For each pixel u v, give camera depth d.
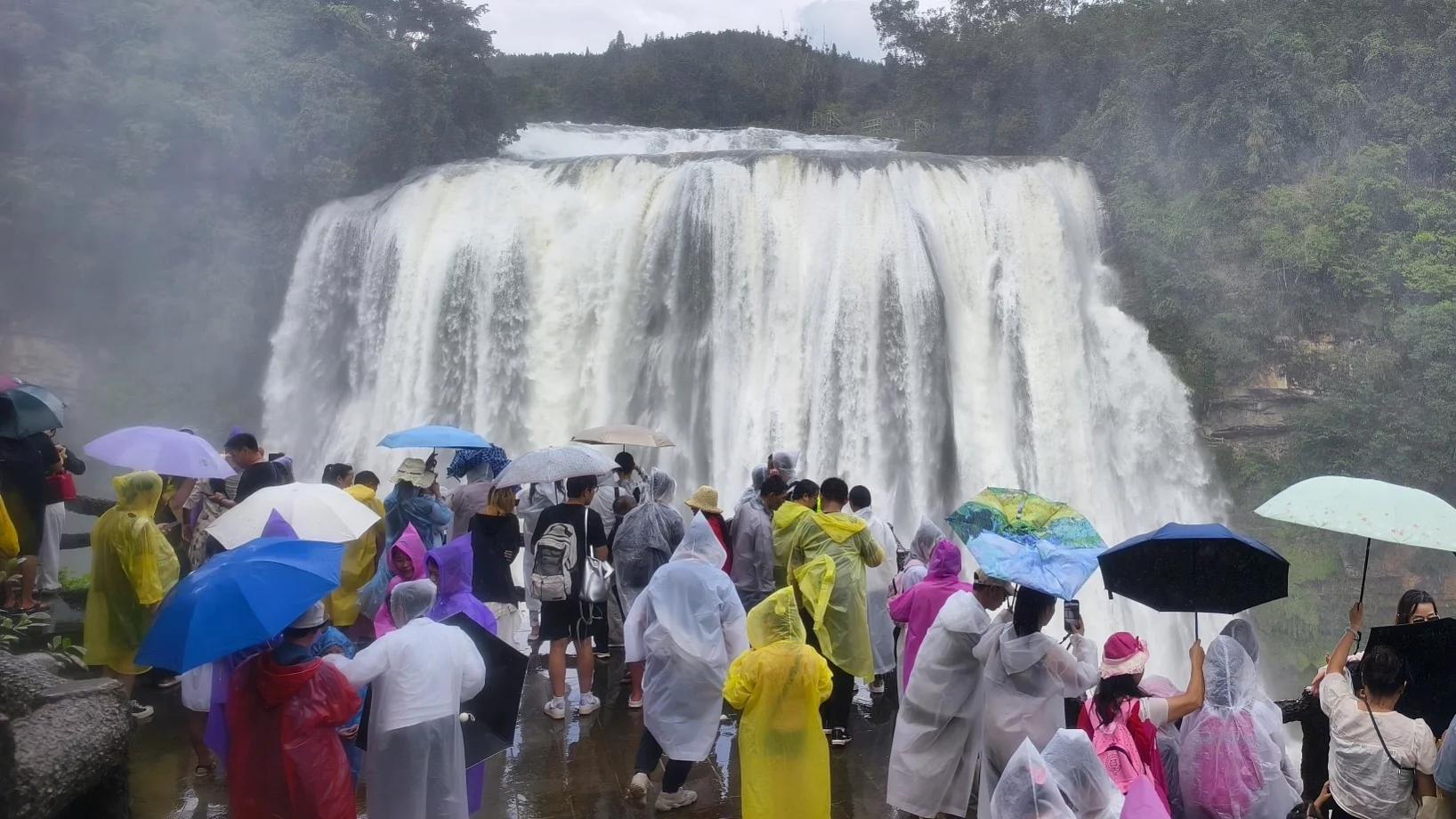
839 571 8.59
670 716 7.45
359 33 36.12
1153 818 4.65
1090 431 27.81
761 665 6.50
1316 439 28.27
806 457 25.55
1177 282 29.14
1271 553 6.31
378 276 28.19
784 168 26.70
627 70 75.38
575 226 27.67
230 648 5.31
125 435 8.98
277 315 32.53
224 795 7.97
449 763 6.14
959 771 6.84
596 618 9.64
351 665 5.97
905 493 25.58
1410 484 27.48
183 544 11.71
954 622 6.77
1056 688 6.35
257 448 10.40
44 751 5.71
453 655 6.22
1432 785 5.91
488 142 38.75
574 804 7.99
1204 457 29.22
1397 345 28.36
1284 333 29.31
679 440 26.41
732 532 9.98
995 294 26.89
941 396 25.84
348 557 9.16
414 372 27.58
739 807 7.91
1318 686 7.14
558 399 27.12
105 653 8.62
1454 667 6.70
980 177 27.45
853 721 9.88
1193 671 6.11
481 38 39.66
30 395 11.09
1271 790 6.05
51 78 30.28
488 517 9.59
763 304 26.17
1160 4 36.75
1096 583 26.50
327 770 5.78
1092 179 30.94
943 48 42.81
